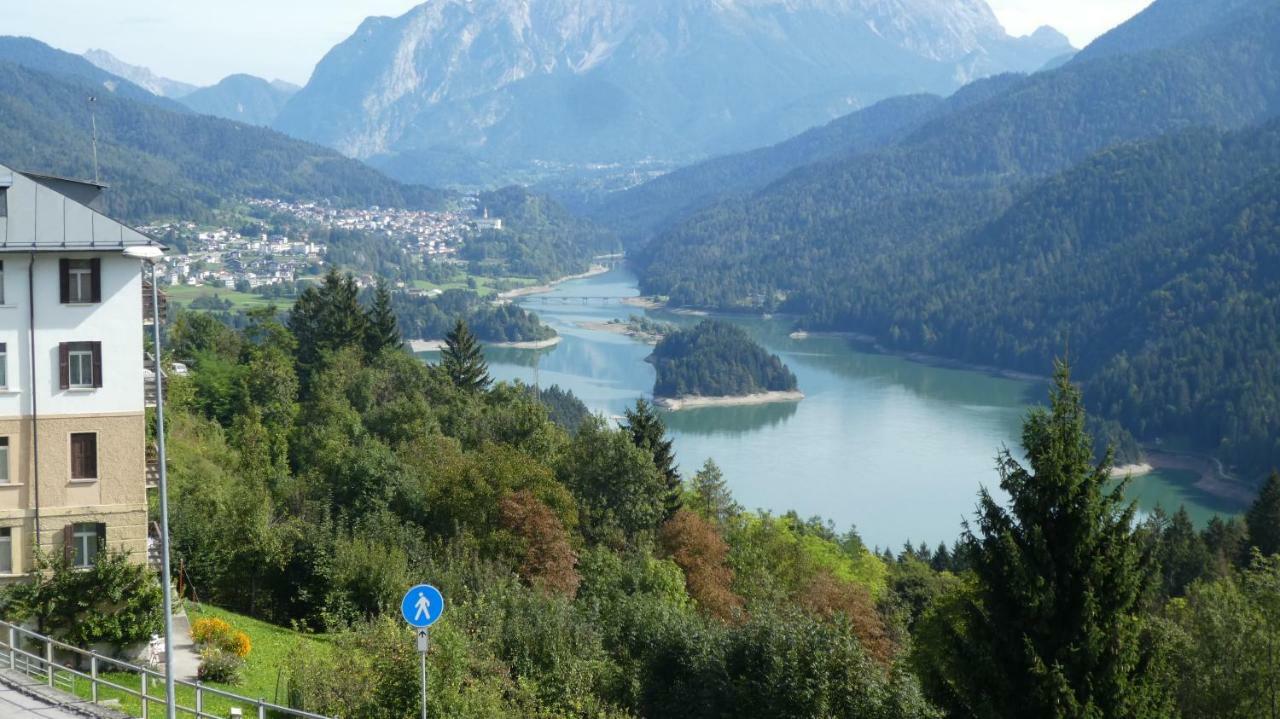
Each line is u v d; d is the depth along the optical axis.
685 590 79.12
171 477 74.56
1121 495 39.12
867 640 84.69
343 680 44.53
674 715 51.19
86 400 51.38
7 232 50.16
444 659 44.59
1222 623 49.72
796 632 49.00
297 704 44.97
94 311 51.31
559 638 51.81
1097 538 38.09
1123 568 37.91
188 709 38.16
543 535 75.69
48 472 51.06
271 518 72.31
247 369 129.12
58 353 51.00
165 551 34.19
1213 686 48.78
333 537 67.19
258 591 65.88
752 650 50.22
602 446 94.00
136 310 51.81
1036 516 38.62
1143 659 38.06
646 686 52.78
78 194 57.31
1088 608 37.31
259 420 113.00
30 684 40.88
